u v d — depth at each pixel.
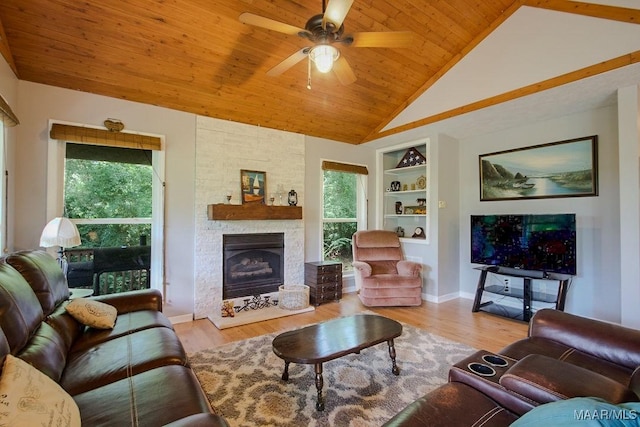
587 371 1.26
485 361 1.56
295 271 4.71
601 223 3.62
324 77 3.82
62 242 2.66
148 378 1.49
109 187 3.45
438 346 2.98
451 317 3.89
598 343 1.76
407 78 4.18
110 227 3.47
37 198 3.00
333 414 1.96
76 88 3.18
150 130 3.60
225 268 4.12
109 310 2.30
